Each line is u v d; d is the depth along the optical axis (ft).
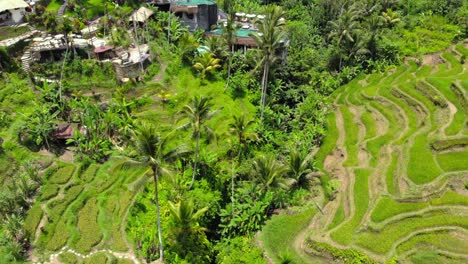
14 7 210.59
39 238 136.67
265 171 153.58
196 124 147.02
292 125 201.98
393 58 243.81
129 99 194.18
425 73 228.84
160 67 214.90
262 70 207.82
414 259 125.80
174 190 154.92
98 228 143.23
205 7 237.25
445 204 142.61
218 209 154.10
